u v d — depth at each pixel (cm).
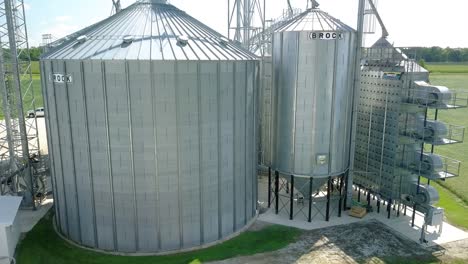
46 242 2633
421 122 2870
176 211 2461
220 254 2469
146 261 2378
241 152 2712
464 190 3697
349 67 2898
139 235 2458
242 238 2688
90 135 2367
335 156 2950
